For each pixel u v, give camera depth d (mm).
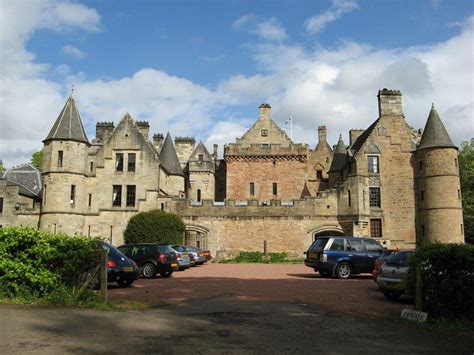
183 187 51656
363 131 56844
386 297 14617
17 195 41344
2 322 9609
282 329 9562
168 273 22344
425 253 11648
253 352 7645
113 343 8039
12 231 12734
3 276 12531
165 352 7508
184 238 41375
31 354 7227
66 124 41062
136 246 22391
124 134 43625
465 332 9852
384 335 9281
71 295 12367
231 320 10414
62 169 40062
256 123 54688
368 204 41250
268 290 16188
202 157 56375
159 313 11180
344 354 7684
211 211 42031
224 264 35844
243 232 41594
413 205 43469
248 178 51562
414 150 44469
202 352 7562
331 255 22109
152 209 40406
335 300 13914
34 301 12195
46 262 12688
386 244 41906
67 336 8508
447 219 40719
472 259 11062
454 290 11109
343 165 50750
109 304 12086
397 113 45438
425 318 10828
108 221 42125
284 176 51469
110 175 42969
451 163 41625
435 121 43312
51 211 39375
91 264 12961
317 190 57656
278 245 41156
